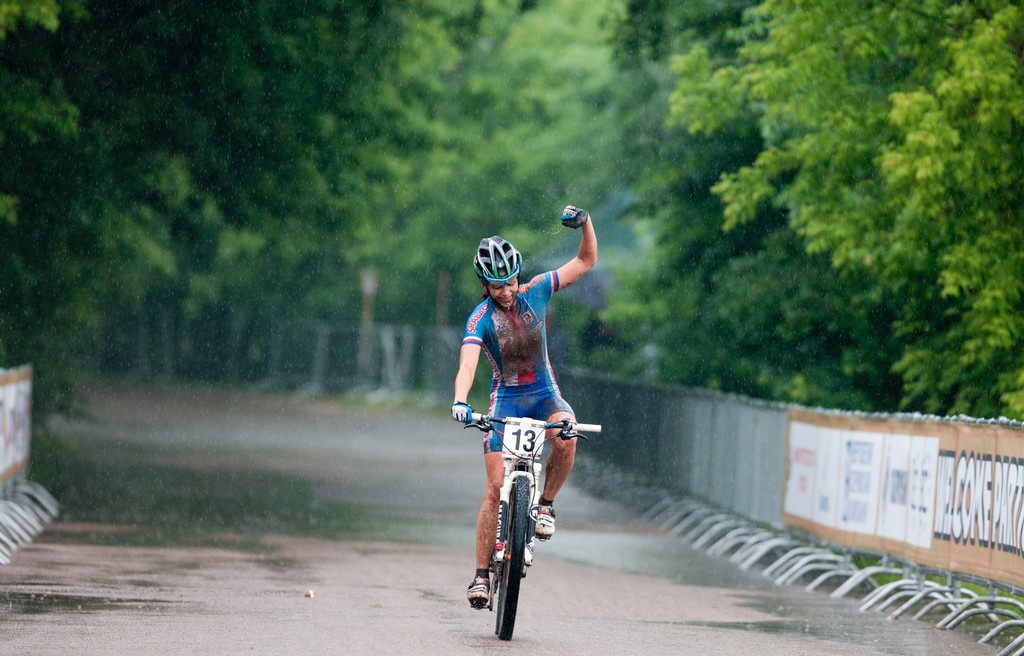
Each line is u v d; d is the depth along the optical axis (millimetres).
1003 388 43656
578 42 143750
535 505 25781
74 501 53469
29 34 57250
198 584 33094
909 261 46656
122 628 25438
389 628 27188
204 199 68750
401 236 150250
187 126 64750
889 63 51469
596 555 45406
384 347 147625
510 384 26328
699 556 46719
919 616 33156
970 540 30547
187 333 171875
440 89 81312
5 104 51812
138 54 60938
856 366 56156
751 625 30844
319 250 147125
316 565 38531
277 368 159875
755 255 64938
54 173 60844
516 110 94812
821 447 39750
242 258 153125
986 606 34094
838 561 42062
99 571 34750
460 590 34688
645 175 75500
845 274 49812
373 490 63969
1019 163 44250
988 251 43938
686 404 54906
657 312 76875
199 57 63500
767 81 50500
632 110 81250
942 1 48219
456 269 154125
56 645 23203
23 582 31750
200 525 47625
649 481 62438
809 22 49031
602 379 72500
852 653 26906
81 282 66562
